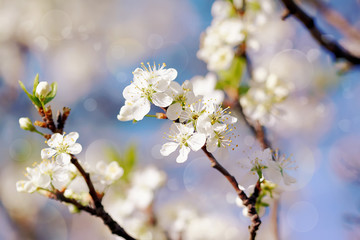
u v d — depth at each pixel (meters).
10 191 1.33
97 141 1.43
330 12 0.82
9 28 1.53
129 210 0.83
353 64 0.76
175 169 1.36
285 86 0.81
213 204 1.03
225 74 0.82
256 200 0.67
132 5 1.65
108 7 1.62
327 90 1.25
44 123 0.66
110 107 1.54
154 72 0.66
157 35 1.60
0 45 1.50
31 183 0.67
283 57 1.24
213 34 0.83
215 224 0.91
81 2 1.63
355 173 1.02
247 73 0.84
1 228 1.29
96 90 1.56
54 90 0.67
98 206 0.67
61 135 0.66
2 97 1.42
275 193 0.68
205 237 0.85
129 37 1.61
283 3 0.74
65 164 0.66
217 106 0.66
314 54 1.25
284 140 1.20
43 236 1.34
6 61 1.49
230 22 0.83
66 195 0.67
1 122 1.39
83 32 1.60
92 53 1.59
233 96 0.81
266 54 1.25
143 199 0.83
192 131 0.65
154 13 1.62
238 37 0.82
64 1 1.61
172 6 1.61
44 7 1.58
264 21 0.83
